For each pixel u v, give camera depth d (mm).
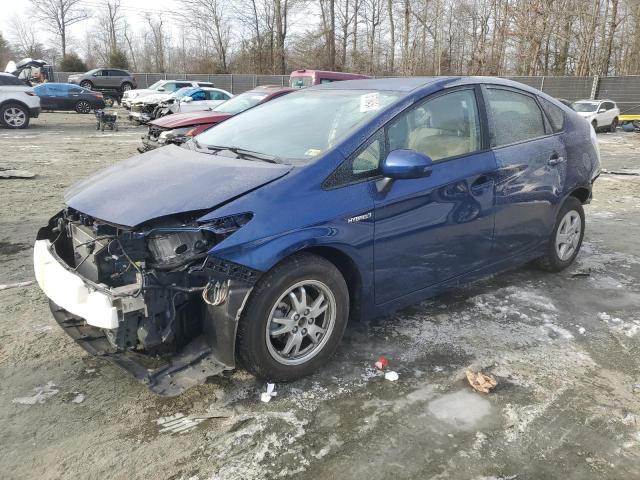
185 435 2678
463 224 3727
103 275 2965
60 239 3455
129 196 2986
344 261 3223
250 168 3129
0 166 10383
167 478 2402
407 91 3617
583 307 4289
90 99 24031
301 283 2969
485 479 2430
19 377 3156
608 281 4875
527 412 2910
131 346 2812
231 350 2762
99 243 3021
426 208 3457
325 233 2967
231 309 2721
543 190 4387
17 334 3668
